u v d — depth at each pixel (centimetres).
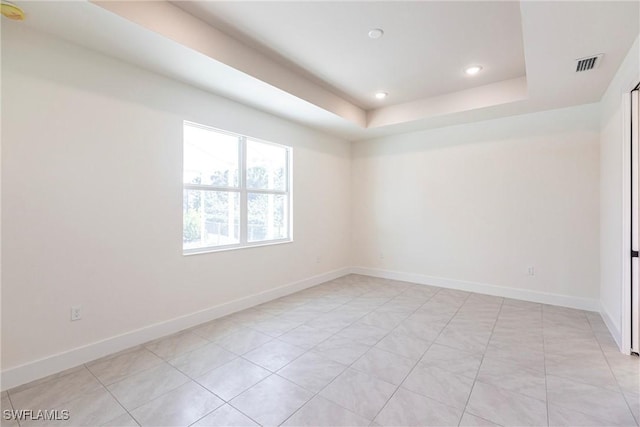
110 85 254
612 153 296
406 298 412
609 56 247
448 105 402
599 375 219
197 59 258
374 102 438
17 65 208
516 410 182
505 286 419
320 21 249
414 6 229
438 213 477
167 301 294
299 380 214
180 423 172
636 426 168
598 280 357
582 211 366
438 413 180
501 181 421
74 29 214
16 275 208
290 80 336
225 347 266
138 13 209
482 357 247
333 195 530
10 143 206
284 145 432
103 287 250
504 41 277
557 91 324
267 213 419
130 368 230
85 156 240
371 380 214
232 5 230
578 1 183
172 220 298
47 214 221
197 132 333
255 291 387
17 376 207
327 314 349
